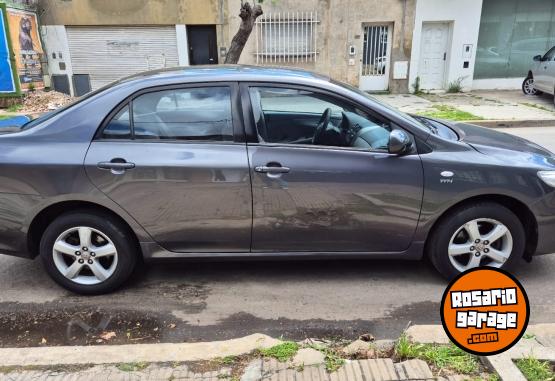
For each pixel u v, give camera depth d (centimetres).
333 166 338
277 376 250
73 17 1453
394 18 1494
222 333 317
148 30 1478
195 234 349
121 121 342
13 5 1315
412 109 1254
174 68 383
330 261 416
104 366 263
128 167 332
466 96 1489
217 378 251
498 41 1591
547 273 389
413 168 339
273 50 1512
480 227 362
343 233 351
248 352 272
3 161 333
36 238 360
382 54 1551
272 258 360
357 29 1505
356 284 377
